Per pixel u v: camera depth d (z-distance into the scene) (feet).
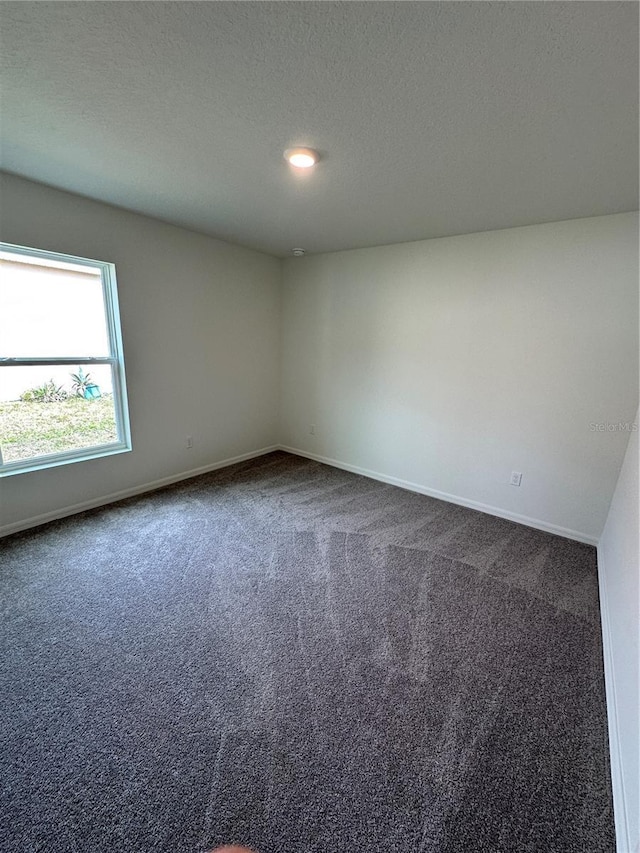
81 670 5.38
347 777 4.17
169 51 3.92
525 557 8.59
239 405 14.01
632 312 8.09
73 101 4.85
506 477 10.31
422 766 4.31
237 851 3.56
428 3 3.19
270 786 4.07
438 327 10.92
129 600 6.82
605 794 4.11
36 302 8.75
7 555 7.98
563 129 5.00
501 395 10.07
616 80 4.00
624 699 4.53
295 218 9.32
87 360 9.71
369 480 13.00
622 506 7.23
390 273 11.68
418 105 4.64
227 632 6.18
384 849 3.60
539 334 9.27
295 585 7.41
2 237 7.63
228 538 9.04
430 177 6.65
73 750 4.34
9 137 5.82
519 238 9.23
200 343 12.18
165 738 4.51
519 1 3.12
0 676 5.23
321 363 13.99
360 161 6.16
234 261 12.67
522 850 3.63
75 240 8.67
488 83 4.17
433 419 11.46
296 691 5.19
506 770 4.30
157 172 7.00
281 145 5.78
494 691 5.30
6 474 8.61
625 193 6.89
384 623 6.49
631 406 8.36
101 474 10.32
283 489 12.04
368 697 5.14
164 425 11.66
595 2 3.09
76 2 3.34
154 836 3.63
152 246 10.28
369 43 3.67
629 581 5.48
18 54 4.00
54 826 3.67
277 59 3.96
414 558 8.45
